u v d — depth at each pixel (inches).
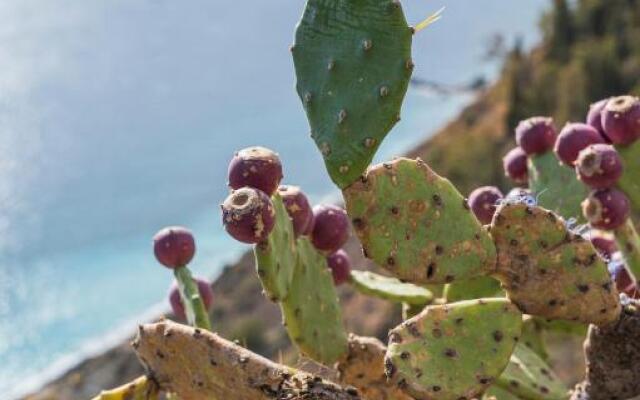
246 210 44.4
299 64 43.8
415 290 59.3
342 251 58.9
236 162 46.2
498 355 44.0
